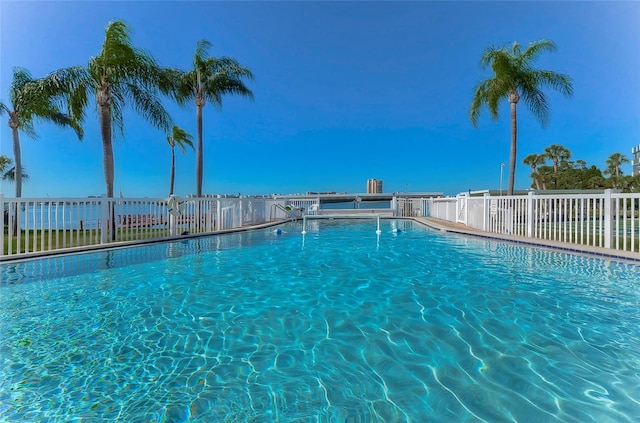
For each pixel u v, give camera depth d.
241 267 5.56
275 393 1.91
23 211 7.35
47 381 2.04
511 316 3.12
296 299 3.75
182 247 7.87
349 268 5.45
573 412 1.70
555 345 2.49
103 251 7.04
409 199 20.11
